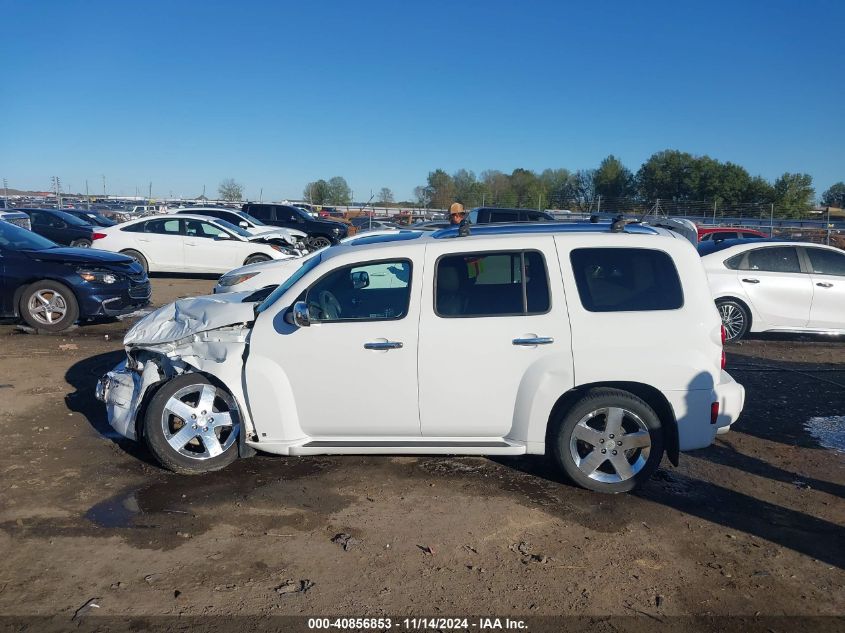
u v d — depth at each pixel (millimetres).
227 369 4879
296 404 4844
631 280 4738
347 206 52156
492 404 4715
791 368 8680
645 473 4719
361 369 4738
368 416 4797
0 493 4723
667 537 4238
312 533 4227
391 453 4938
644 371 4605
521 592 3643
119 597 3551
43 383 7316
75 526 4277
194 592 3602
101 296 9938
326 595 3592
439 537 4195
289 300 4895
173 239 16500
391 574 3791
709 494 4859
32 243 10422
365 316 4840
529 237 4812
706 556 4031
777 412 6816
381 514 4477
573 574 3820
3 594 3561
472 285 4766
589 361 4609
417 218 33250
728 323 10195
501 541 4160
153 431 4918
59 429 5969
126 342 5316
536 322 4664
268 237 18266
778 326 10148
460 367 4688
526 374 4664
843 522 4473
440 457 5418
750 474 5238
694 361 4621
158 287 15438
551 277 4707
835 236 23453
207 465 4992
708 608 3531
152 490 4793
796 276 10102
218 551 4008
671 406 4648
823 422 6516
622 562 3947
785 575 3842
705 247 10727
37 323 9820
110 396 5332
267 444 4898
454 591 3643
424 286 4758
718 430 4836
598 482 4754
